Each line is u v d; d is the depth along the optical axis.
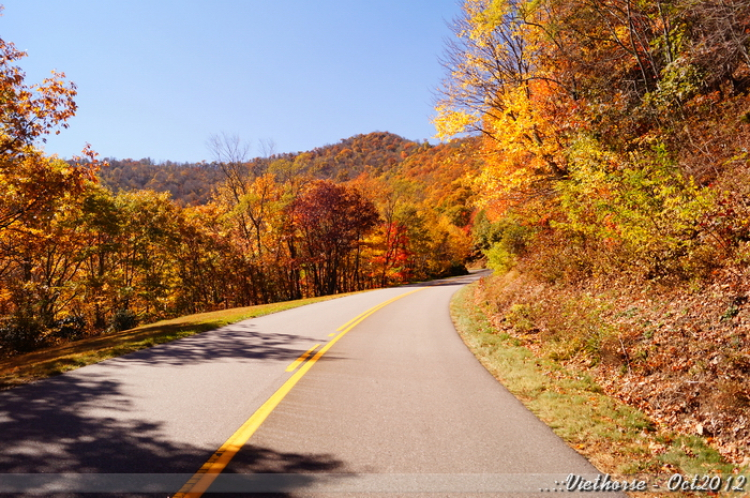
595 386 6.60
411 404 5.63
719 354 6.08
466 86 16.81
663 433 4.99
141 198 37.03
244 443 4.23
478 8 15.66
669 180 9.46
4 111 12.83
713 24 11.40
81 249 30.67
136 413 5.04
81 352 9.25
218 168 44.69
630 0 12.77
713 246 8.55
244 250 46.91
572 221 12.21
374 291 32.59
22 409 5.09
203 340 10.25
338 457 3.99
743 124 10.30
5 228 15.40
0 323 23.61
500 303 15.06
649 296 9.18
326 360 8.05
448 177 90.94
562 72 15.44
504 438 4.57
